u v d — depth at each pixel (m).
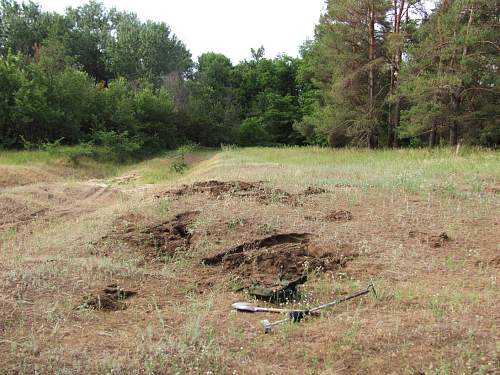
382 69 26.03
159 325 5.06
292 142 49.41
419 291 5.79
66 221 10.83
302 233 8.05
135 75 47.00
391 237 7.82
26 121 24.88
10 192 13.52
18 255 7.74
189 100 42.97
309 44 35.84
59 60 33.97
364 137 29.09
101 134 26.83
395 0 26.50
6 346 4.38
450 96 22.22
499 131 22.41
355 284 6.16
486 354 4.28
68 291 5.75
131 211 9.93
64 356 4.24
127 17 52.53
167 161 26.77
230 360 4.33
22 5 45.84
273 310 5.42
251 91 56.62
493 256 6.91
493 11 21.30
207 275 6.83
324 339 4.71
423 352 4.39
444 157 17.77
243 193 10.62
